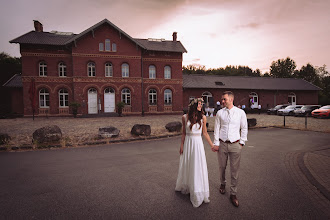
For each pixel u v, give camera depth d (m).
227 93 3.34
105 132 8.84
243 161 5.58
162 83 24.33
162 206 3.11
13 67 34.88
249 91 30.34
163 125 13.25
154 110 24.22
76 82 21.16
